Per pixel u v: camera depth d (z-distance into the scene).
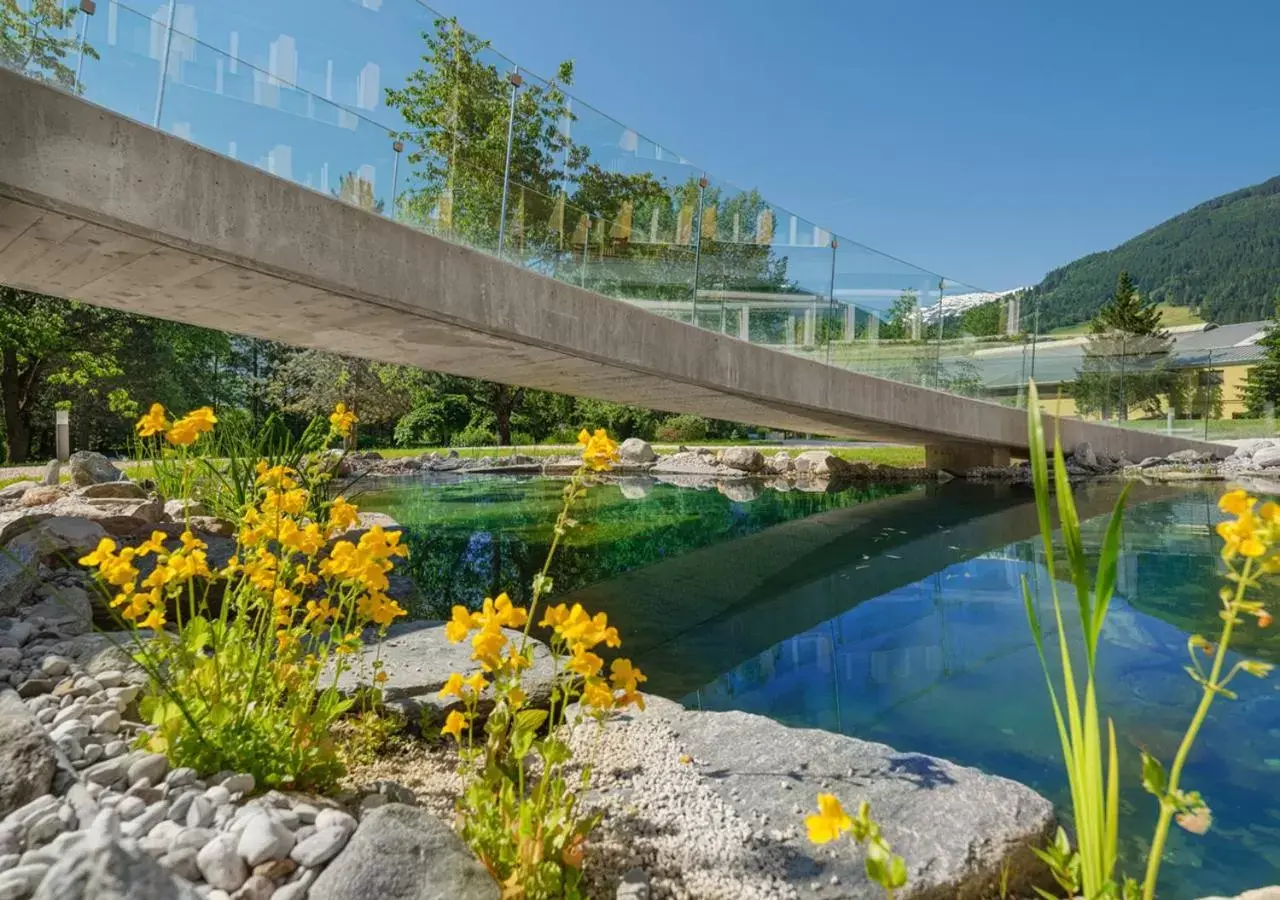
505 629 3.95
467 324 5.52
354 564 1.77
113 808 1.39
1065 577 5.05
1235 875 1.74
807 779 2.01
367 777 2.10
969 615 4.17
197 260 4.19
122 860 1.07
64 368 16.61
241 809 1.43
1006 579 5.08
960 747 2.46
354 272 4.80
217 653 1.78
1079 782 1.09
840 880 1.55
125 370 18.84
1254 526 0.96
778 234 8.80
